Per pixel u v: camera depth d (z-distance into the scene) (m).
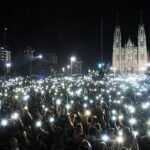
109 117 20.09
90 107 24.61
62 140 13.35
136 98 33.62
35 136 15.37
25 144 14.48
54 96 34.03
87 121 17.44
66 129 15.25
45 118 18.88
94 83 57.38
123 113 22.48
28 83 59.19
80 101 30.11
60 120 18.30
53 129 15.83
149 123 16.80
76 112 22.09
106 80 71.25
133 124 17.83
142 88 46.31
